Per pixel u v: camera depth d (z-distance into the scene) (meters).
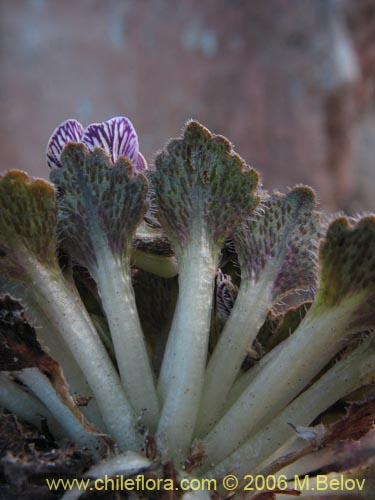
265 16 0.51
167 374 0.08
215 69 0.51
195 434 0.08
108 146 0.09
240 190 0.08
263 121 0.51
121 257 0.08
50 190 0.08
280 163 0.51
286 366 0.08
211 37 0.51
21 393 0.08
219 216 0.08
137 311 0.09
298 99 0.51
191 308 0.08
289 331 0.09
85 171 0.08
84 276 0.09
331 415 0.08
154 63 0.51
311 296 0.10
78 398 0.08
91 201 0.08
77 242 0.08
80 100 0.50
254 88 0.51
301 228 0.09
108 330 0.09
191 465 0.07
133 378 0.08
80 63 0.50
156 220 0.09
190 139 0.08
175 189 0.08
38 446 0.07
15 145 0.50
